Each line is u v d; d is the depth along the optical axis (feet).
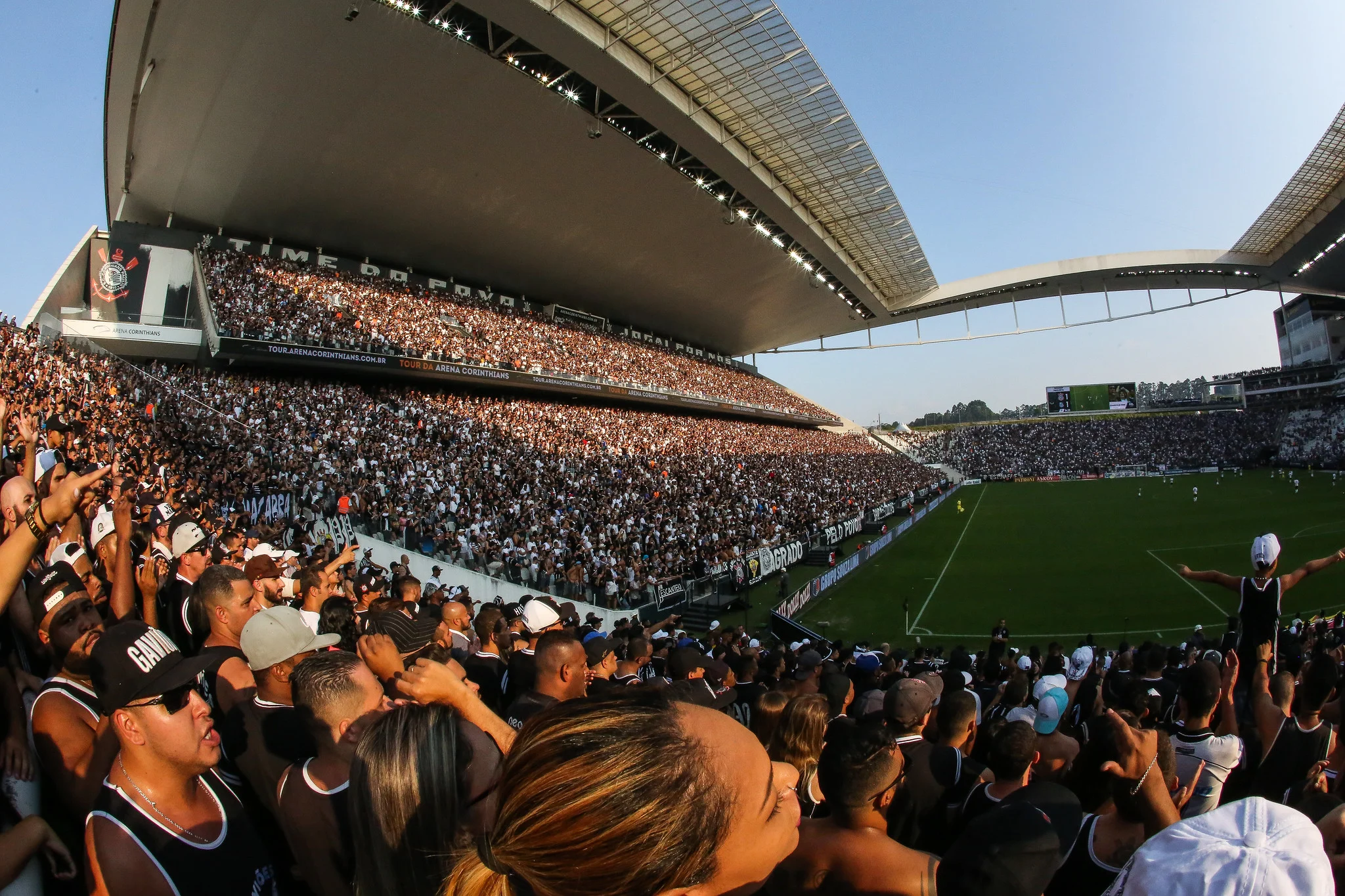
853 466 180.75
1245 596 17.13
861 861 6.40
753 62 86.53
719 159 105.60
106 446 41.70
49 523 7.82
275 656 9.50
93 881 6.69
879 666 26.04
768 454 161.68
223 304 89.40
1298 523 111.96
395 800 4.87
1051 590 78.59
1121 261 181.47
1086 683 19.63
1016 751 9.80
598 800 2.49
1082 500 162.71
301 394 83.76
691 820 2.66
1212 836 3.74
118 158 92.22
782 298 176.86
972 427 301.84
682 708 3.20
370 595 24.62
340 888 7.41
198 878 6.94
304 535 42.34
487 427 99.25
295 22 69.36
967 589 81.35
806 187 122.72
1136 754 7.54
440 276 135.03
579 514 77.66
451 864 4.54
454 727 5.25
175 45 70.28
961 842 5.05
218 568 12.21
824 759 6.81
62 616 9.92
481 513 67.97
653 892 2.70
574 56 79.30
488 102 86.94
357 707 7.73
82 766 8.80
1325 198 137.80
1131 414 284.00
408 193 103.55
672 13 77.25
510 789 2.88
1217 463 224.33
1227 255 175.73
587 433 118.93
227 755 9.56
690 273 151.12
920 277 177.17
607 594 59.21
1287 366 267.18
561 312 159.12
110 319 96.17
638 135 100.48
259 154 89.81
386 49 75.10
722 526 92.17
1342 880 5.52
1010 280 190.19
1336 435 205.77
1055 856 4.91
